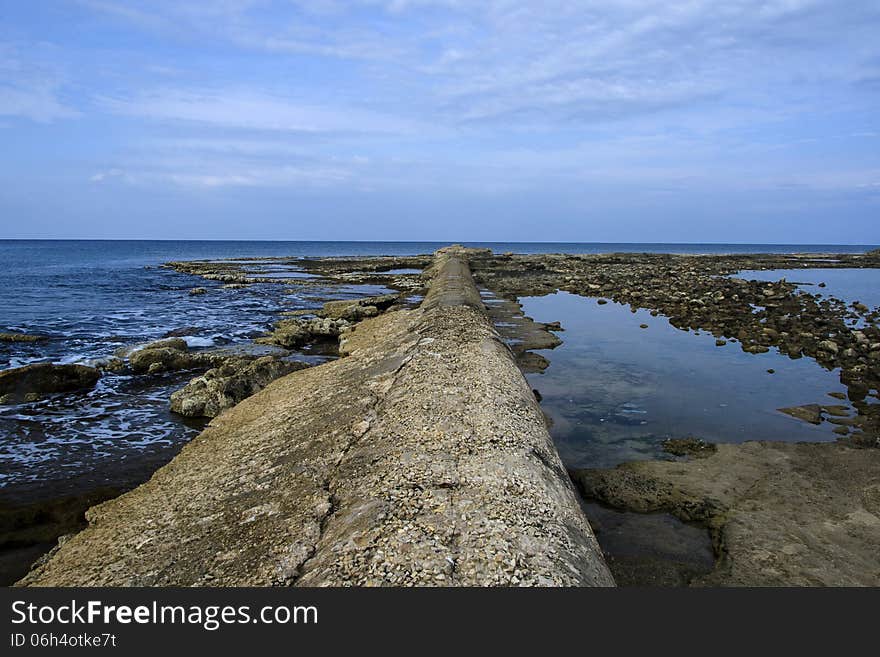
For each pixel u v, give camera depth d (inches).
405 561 162.4
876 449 335.9
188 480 284.7
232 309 1029.8
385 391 342.0
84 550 228.1
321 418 325.4
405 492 203.2
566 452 340.8
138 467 342.3
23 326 814.5
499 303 1023.6
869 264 2094.0
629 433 373.7
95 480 323.6
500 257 2242.9
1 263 2503.7
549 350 631.8
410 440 253.6
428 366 370.9
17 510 284.7
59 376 491.5
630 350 635.5
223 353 611.2
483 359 384.8
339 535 185.5
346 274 1838.1
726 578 212.8
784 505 269.7
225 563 194.5
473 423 267.6
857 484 290.0
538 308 986.1
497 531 175.2
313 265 2308.1
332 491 226.8
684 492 284.4
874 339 666.2
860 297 1152.8
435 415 280.5
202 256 3636.8
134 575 198.8
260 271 1984.5
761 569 218.1
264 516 222.4
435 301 738.8
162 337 743.1
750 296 1051.3
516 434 257.9
